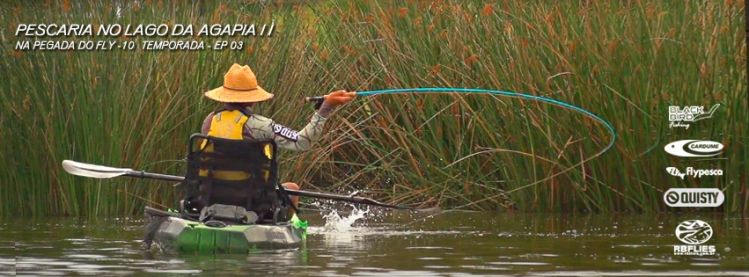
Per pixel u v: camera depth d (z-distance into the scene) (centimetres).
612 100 4834
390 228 4375
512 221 4584
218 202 3619
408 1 5238
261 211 3650
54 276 3003
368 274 3027
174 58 4888
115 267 3177
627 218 4634
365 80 5272
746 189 4741
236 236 3519
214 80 4884
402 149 5153
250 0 5106
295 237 3688
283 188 3744
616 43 4797
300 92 5062
